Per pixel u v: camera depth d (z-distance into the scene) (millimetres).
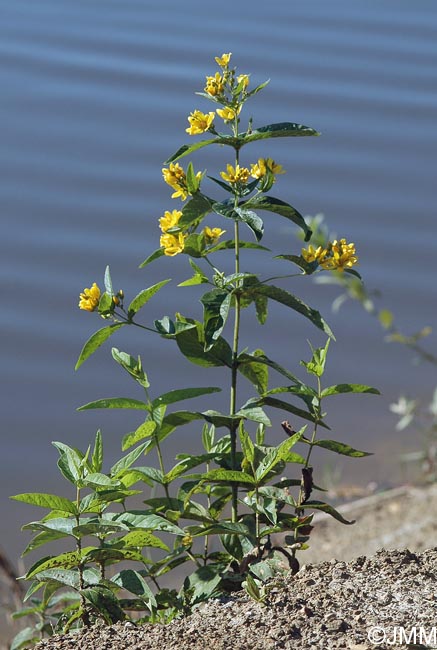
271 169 3557
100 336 3549
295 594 3178
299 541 3494
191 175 3557
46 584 3504
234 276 3525
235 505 3609
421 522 6574
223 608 3186
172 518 3475
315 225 5281
